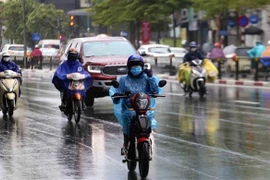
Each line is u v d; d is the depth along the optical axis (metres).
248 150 26.91
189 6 118.56
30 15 178.12
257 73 71.44
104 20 130.12
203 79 53.56
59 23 145.88
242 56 79.19
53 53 128.12
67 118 38.94
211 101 50.12
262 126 34.50
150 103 21.81
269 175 21.86
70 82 36.72
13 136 31.38
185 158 25.11
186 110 43.12
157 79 22.20
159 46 100.50
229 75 78.94
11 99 38.78
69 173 22.41
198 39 143.00
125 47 47.84
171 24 158.62
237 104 47.34
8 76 39.22
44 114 41.19
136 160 21.42
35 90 63.44
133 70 21.81
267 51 71.81
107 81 44.41
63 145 28.56
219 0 88.94
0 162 24.44
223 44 110.19
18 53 130.62
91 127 34.75
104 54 46.78
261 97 53.56
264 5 86.81
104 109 44.28
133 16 121.62
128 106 21.59
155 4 117.94
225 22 105.50
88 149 27.45
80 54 46.81
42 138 30.75
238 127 34.12
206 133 32.00
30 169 23.09
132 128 21.47
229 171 22.55
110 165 23.83
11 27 184.50
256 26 105.31
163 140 29.80
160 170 22.80
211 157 25.30
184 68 54.94
